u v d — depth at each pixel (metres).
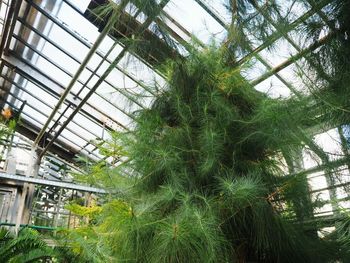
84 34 5.30
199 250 1.37
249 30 1.70
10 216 7.80
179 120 1.95
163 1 1.55
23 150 9.28
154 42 1.73
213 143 1.65
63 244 3.02
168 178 1.76
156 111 2.01
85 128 8.10
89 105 7.09
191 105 1.88
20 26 6.07
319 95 1.51
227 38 1.95
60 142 9.69
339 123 1.50
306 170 1.67
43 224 7.87
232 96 1.94
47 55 6.40
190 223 1.39
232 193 1.46
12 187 8.17
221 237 1.46
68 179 9.34
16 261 3.21
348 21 1.46
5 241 3.50
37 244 3.18
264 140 1.71
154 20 1.59
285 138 1.67
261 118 1.65
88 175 2.36
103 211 1.92
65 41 5.74
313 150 1.62
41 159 9.32
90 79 6.19
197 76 1.92
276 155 1.81
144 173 1.90
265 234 1.55
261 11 1.60
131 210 1.51
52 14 5.28
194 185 1.67
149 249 1.51
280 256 1.63
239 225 1.63
